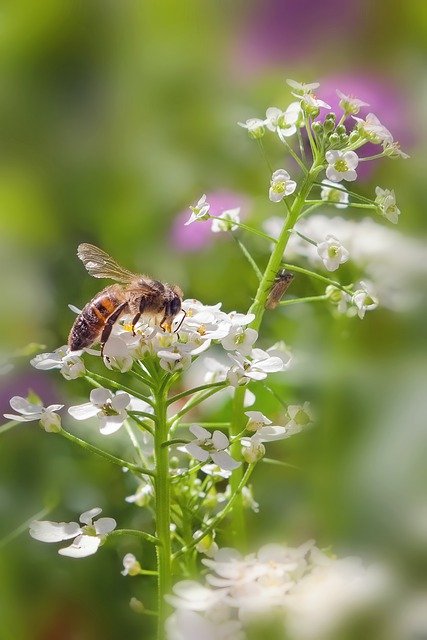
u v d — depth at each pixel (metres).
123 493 0.30
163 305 0.26
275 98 0.35
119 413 0.25
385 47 0.33
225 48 0.35
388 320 0.29
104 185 0.36
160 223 0.35
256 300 0.27
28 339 0.33
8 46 0.37
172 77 0.36
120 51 0.37
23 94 0.37
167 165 0.35
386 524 0.27
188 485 0.27
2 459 0.31
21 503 0.30
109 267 0.27
